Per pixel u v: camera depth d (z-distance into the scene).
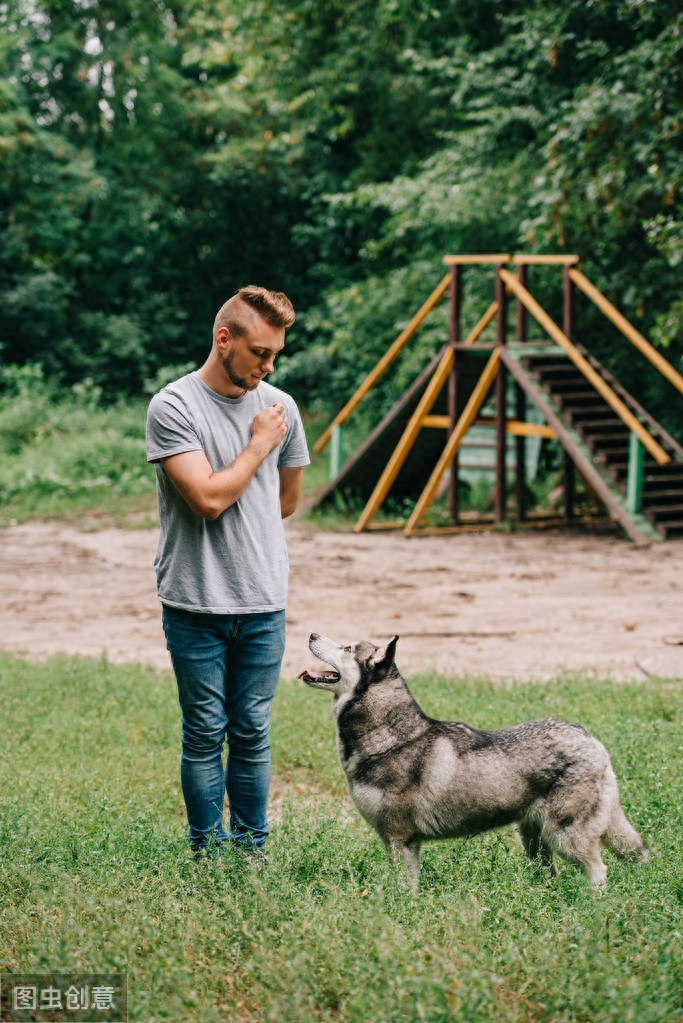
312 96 26.72
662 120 16.05
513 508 20.58
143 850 4.67
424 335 23.19
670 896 4.09
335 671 4.66
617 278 20.00
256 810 4.66
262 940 3.56
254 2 26.30
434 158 22.66
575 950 3.44
